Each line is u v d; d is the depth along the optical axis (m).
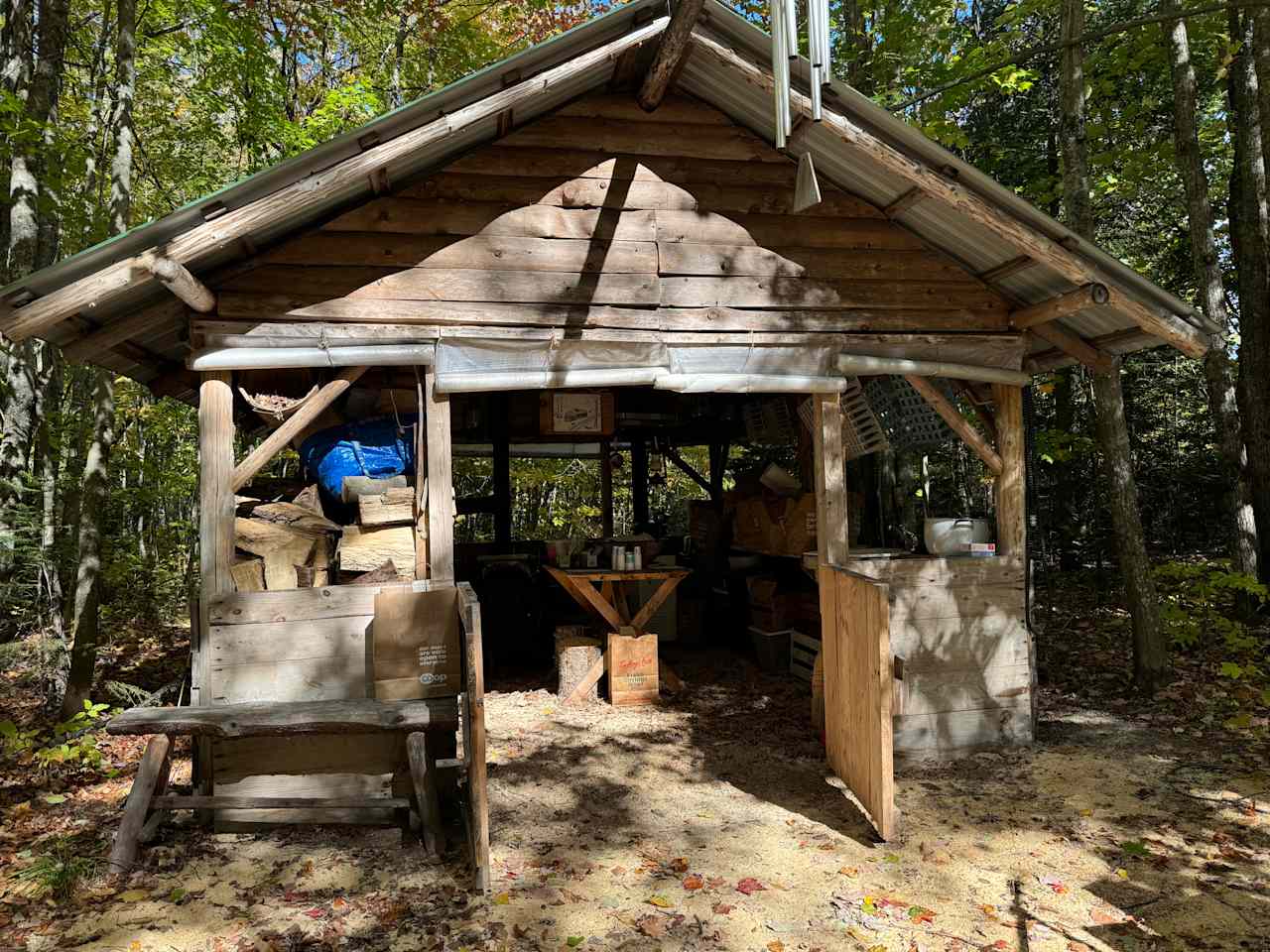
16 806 4.70
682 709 6.61
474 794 3.60
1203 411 13.19
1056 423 12.48
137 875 3.81
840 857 3.92
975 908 3.41
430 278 4.74
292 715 3.98
